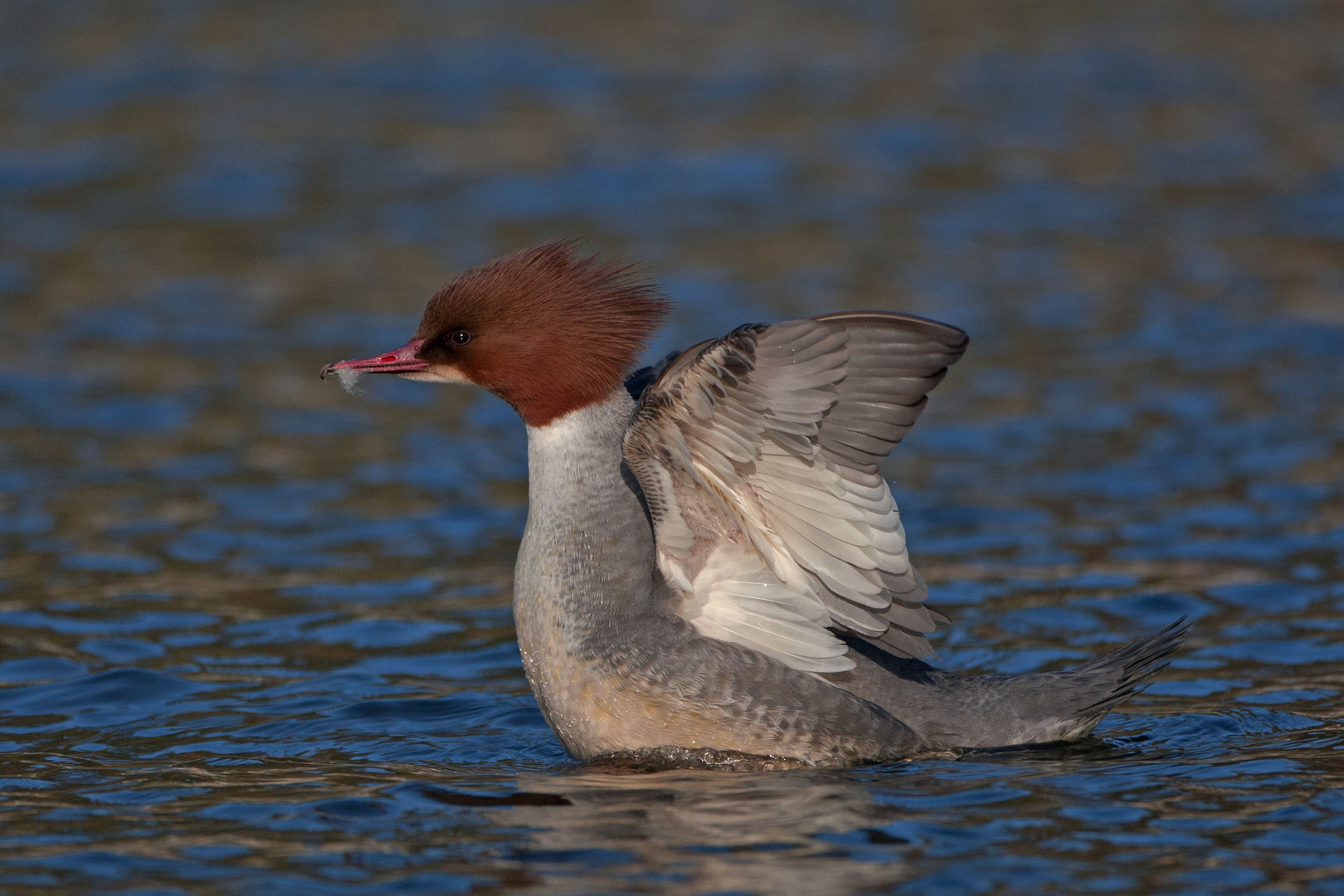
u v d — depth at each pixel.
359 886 7.20
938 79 30.31
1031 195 24.48
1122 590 12.21
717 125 27.70
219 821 8.07
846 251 21.92
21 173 25.45
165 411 17.23
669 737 8.85
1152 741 9.29
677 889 7.10
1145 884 7.08
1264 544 13.01
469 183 25.05
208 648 11.45
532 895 7.07
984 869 7.27
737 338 7.80
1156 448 15.46
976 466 15.28
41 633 11.69
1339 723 9.48
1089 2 35.72
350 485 15.24
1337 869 7.21
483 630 11.87
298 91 29.41
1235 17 34.56
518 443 16.62
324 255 22.11
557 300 8.99
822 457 8.29
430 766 9.05
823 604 8.82
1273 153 26.22
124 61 30.97
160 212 23.94
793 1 35.66
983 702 9.24
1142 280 20.81
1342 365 17.62
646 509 8.98
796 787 8.43
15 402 17.36
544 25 33.59
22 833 7.93
